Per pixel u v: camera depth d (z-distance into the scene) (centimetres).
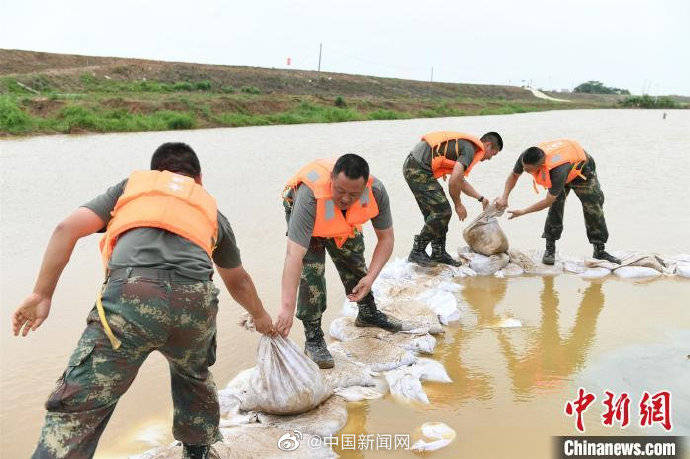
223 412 347
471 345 447
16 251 643
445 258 609
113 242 252
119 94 3098
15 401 354
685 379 395
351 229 383
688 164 1405
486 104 4956
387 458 308
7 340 432
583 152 573
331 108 3300
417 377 388
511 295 552
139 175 266
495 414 352
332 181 356
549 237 616
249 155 1507
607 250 682
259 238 719
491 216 612
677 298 544
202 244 253
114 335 230
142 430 329
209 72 4666
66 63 4122
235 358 417
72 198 923
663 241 725
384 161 1411
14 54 3950
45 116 2092
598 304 529
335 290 552
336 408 348
